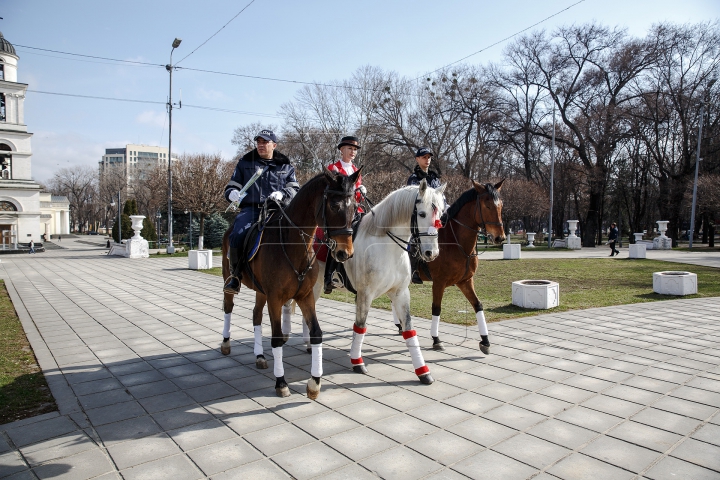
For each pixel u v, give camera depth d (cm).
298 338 680
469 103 3228
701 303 920
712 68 2984
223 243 593
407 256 496
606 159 3528
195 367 539
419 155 610
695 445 338
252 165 523
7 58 4019
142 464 320
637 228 3881
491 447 339
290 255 430
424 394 446
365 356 577
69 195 8438
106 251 3456
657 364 528
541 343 624
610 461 317
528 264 1823
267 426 379
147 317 845
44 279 1501
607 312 830
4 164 4038
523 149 3881
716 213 3005
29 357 585
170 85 2534
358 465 316
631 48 3034
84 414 404
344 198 394
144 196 6562
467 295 595
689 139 3197
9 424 384
